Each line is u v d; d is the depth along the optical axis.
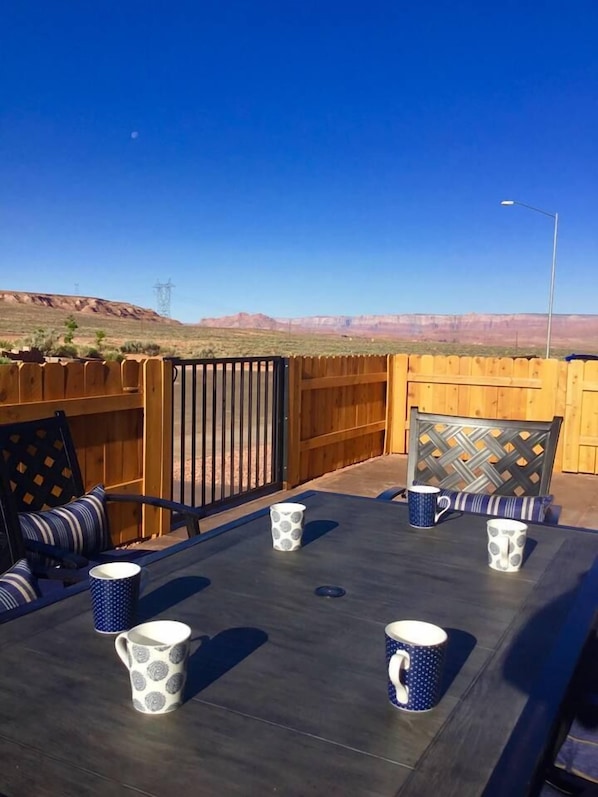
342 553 2.19
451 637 1.58
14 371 3.69
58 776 1.04
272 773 1.05
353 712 1.23
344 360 7.36
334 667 1.41
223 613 1.68
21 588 2.01
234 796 1.00
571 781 1.52
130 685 1.31
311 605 1.75
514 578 2.00
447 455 3.43
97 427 4.27
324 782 1.04
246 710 1.23
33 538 2.71
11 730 1.16
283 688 1.31
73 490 3.19
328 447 7.18
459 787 1.03
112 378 4.34
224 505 5.57
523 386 7.75
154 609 1.71
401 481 6.83
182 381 4.98
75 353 32.09
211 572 1.99
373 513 2.72
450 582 1.95
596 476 7.40
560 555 2.24
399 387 8.41
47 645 1.50
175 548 2.21
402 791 1.02
